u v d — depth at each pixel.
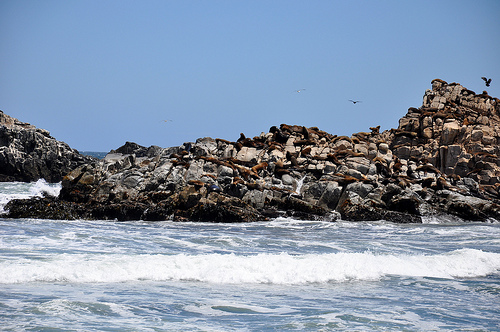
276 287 26.38
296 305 22.78
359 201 65.88
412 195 67.06
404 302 24.33
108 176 69.06
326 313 21.48
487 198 73.94
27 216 58.94
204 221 60.66
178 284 25.81
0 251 30.78
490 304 24.84
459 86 102.38
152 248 36.16
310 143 86.25
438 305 24.03
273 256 30.78
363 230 55.22
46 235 40.38
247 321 20.00
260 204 65.69
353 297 24.88
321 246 40.06
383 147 85.69
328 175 72.00
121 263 27.48
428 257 34.09
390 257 32.91
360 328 19.53
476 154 86.56
